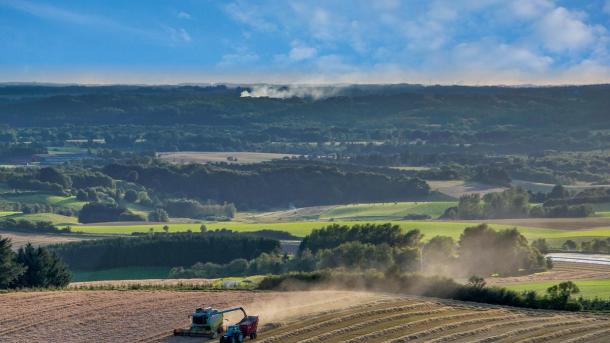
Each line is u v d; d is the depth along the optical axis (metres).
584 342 83.94
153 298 99.06
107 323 85.06
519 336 84.94
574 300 109.44
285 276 113.69
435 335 83.38
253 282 124.88
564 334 87.06
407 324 86.94
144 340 78.38
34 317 87.56
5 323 84.88
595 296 122.94
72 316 88.06
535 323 92.00
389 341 79.69
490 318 93.25
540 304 105.88
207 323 79.12
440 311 95.50
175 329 81.19
